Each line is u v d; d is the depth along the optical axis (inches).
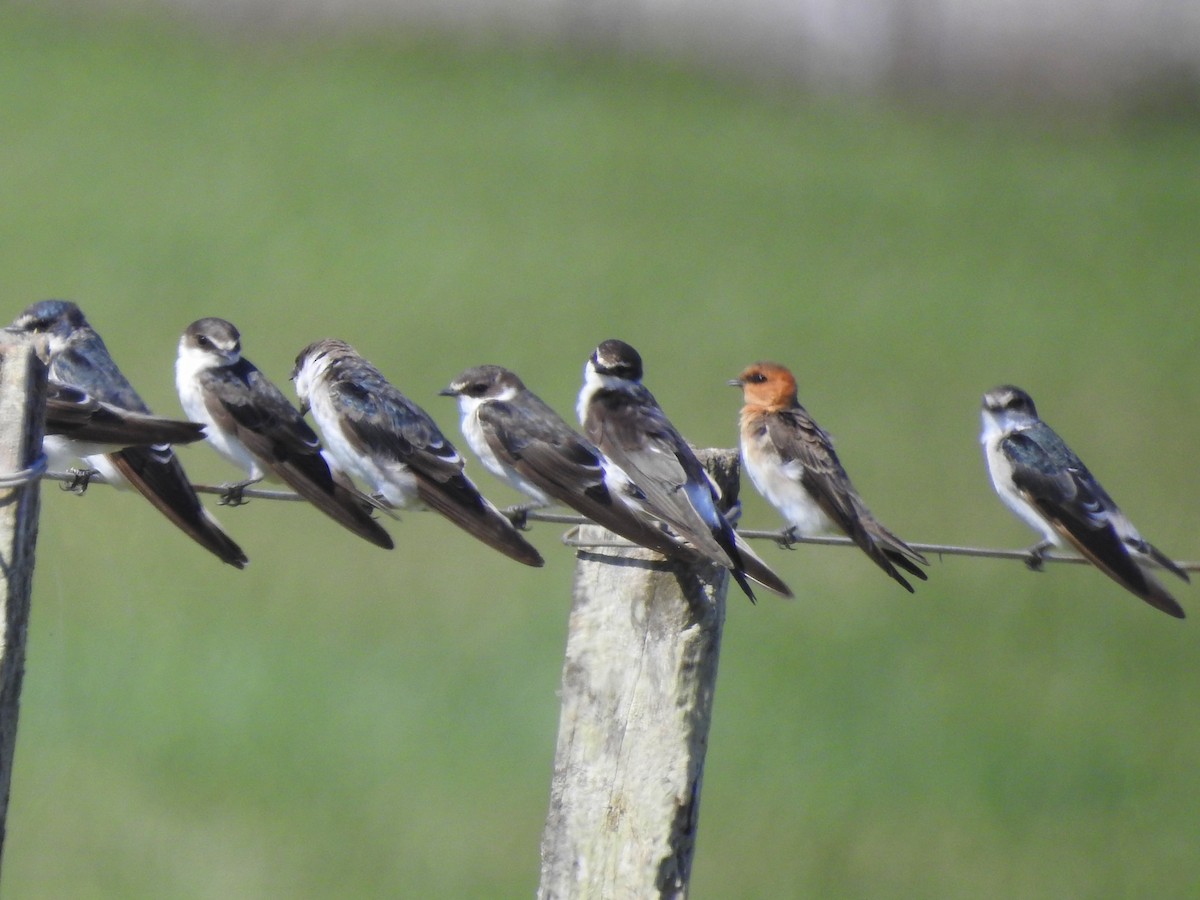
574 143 1680.6
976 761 569.6
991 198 1628.9
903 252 1405.0
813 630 682.8
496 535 316.2
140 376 872.3
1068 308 1259.2
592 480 324.8
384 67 1870.1
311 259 1213.7
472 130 1691.7
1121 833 523.5
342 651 616.1
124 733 547.2
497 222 1382.9
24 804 492.7
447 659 605.0
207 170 1455.5
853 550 764.0
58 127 1529.3
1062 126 1963.6
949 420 955.3
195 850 469.4
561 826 226.8
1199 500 837.2
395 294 1144.8
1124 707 619.2
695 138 1756.9
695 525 236.5
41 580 655.1
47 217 1266.0
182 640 611.2
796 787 542.9
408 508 338.6
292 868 461.4
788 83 2030.0
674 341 1084.5
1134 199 1657.2
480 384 345.1
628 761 225.5
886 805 535.8
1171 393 1040.8
